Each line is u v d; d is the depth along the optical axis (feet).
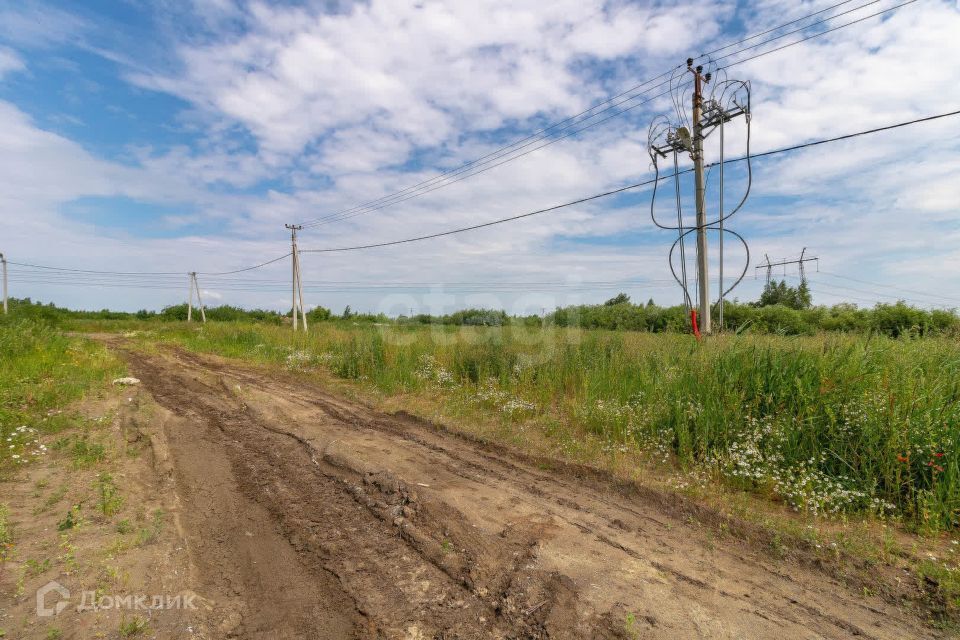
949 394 16.88
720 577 10.89
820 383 18.30
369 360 39.99
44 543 11.96
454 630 9.03
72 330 109.29
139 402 28.45
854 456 15.87
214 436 22.48
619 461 18.29
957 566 11.22
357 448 20.27
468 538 12.35
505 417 24.44
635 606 9.61
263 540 12.75
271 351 54.70
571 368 29.45
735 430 18.60
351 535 12.94
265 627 9.21
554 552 11.76
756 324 29.60
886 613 9.68
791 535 12.73
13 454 18.57
